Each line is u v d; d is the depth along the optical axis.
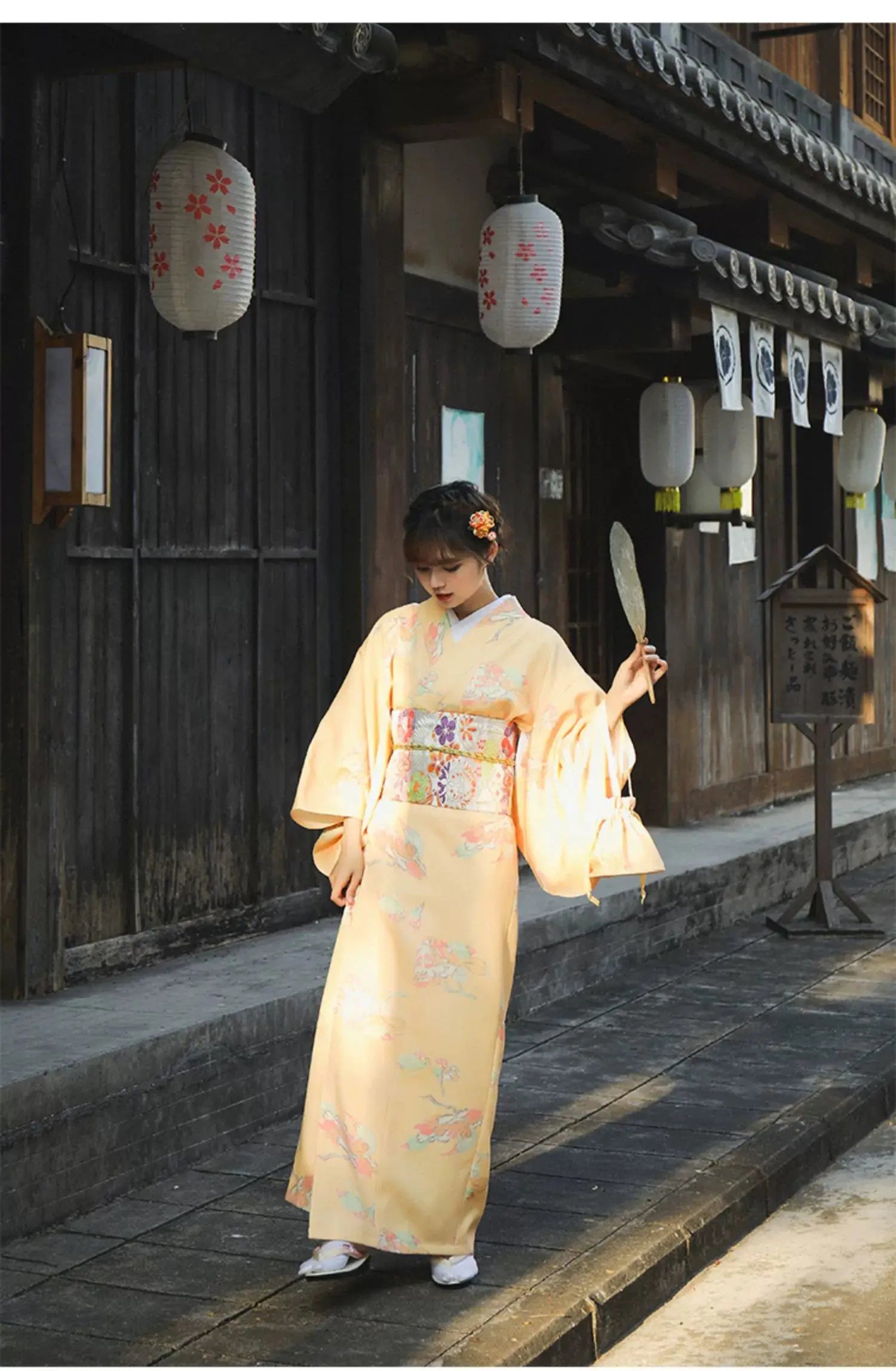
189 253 5.14
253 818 6.51
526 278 6.62
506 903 4.14
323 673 6.89
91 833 5.68
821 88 11.50
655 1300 4.28
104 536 5.70
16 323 5.19
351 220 6.86
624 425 10.27
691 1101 5.69
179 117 6.01
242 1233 4.39
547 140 8.16
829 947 8.45
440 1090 4.02
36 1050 4.64
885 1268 4.61
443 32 6.16
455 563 4.07
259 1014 5.26
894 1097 6.13
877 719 14.51
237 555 6.36
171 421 6.04
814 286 8.92
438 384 7.86
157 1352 3.66
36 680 5.27
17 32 5.17
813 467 12.83
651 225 7.70
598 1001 7.21
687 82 7.10
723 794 11.14
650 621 10.37
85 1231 4.40
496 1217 4.53
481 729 4.12
